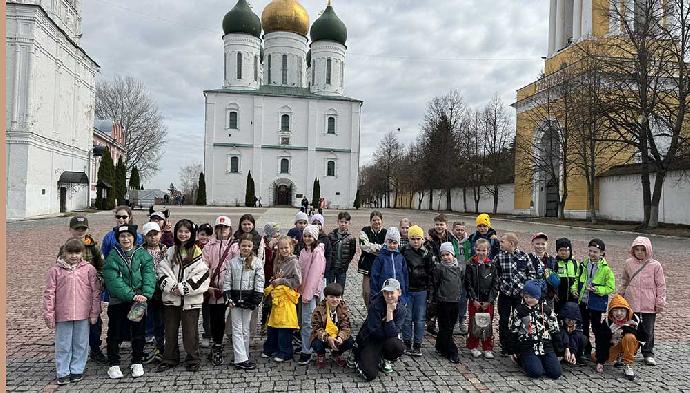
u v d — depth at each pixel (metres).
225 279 6.90
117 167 51.03
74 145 43.62
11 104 33.84
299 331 7.88
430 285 7.62
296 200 67.00
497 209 54.75
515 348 6.99
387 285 6.61
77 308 6.25
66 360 6.27
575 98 34.47
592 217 34.56
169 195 74.12
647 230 28.31
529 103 45.62
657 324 9.38
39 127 35.72
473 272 7.73
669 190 32.56
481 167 55.56
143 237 7.66
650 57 28.41
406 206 86.31
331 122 68.31
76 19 45.06
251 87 67.88
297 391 6.12
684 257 18.03
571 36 45.75
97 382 6.33
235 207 59.53
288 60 69.75
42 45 35.97
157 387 6.18
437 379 6.61
